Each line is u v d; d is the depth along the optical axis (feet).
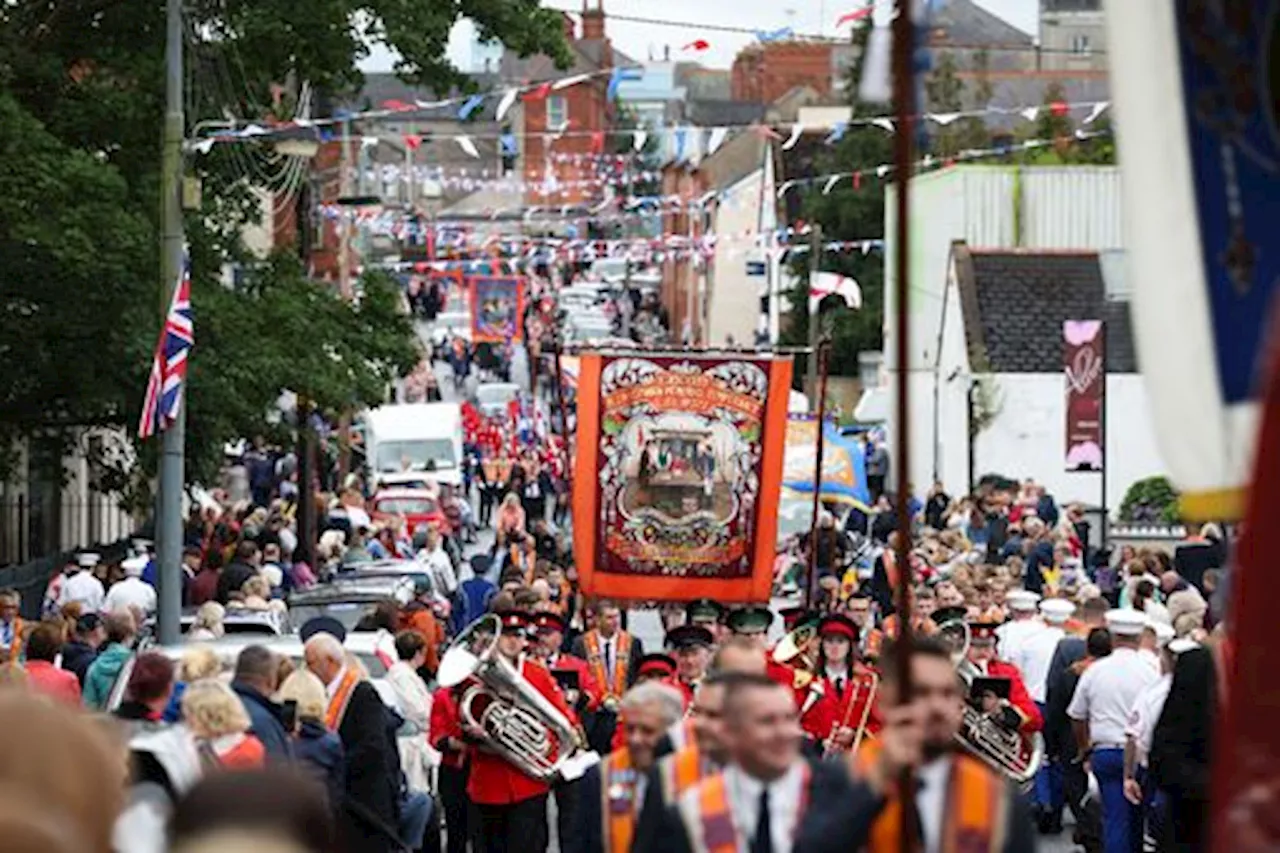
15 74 139.13
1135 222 29.32
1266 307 29.25
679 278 479.41
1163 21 29.30
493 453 304.91
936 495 219.41
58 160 129.18
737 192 384.68
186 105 140.56
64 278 134.51
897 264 30.86
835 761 39.75
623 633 91.97
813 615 80.94
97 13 142.31
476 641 80.89
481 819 81.41
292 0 143.64
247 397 140.67
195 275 141.49
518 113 636.07
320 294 145.79
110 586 141.49
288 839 22.13
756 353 112.57
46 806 23.27
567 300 487.20
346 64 146.10
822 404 111.24
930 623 84.07
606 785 53.98
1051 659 94.68
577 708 88.53
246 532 159.43
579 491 112.78
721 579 113.29
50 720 24.35
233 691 60.13
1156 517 241.96
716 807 39.04
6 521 177.37
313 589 125.29
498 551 166.09
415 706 87.04
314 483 177.88
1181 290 29.17
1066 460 194.18
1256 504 21.56
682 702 56.08
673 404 112.88
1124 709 84.99
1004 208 298.15
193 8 140.56
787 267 356.59
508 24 150.51
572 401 173.88
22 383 141.59
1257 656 21.71
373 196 165.99
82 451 169.78
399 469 277.23
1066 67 486.38
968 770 35.86
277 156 148.87
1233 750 21.86
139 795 38.47
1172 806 69.92
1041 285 272.31
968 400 252.42
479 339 423.64
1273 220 29.37
